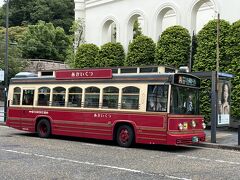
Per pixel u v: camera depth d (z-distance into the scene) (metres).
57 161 11.30
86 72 16.75
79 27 33.91
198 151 14.72
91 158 12.01
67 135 17.20
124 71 15.73
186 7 25.80
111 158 12.14
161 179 9.15
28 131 18.92
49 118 17.91
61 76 17.69
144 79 14.84
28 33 62.91
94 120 16.20
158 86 14.43
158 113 14.29
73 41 35.84
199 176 9.62
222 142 16.84
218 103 17.11
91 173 9.67
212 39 22.81
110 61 28.95
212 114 16.84
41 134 18.23
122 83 15.45
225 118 17.38
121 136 15.32
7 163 10.83
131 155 12.96
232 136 19.31
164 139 14.08
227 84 17.70
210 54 22.88
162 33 25.56
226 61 22.41
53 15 72.69
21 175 9.27
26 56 61.38
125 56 29.20
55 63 56.75
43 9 71.75
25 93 19.14
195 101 15.43
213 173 10.08
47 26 64.25
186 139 14.50
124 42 29.95
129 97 15.20
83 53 30.83
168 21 36.53
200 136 15.34
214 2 24.34
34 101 18.66
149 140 14.48
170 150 14.77
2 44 46.94
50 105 17.97
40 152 13.04
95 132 16.14
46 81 18.28
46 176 9.22
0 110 37.66
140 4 28.84
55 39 64.06
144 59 26.59
